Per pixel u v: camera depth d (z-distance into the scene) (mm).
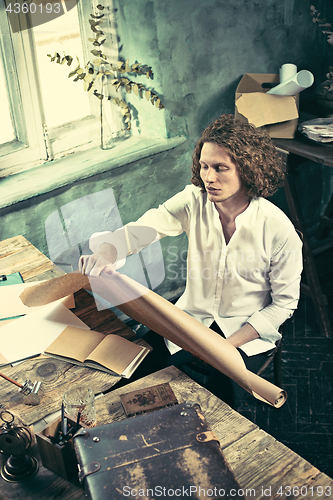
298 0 2820
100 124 2596
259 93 2527
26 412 1243
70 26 2332
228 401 1734
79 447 990
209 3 2482
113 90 2604
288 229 1702
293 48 2963
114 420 1212
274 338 1804
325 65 3164
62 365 1393
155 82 2527
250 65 2824
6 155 2354
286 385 2523
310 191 3572
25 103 2316
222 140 1547
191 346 1518
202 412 1125
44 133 2424
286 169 2580
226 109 2859
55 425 1084
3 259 1907
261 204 1725
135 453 973
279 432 2262
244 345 1784
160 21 2357
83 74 2402
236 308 1876
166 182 2789
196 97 2693
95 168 2412
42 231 2391
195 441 995
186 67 2568
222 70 2717
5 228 2268
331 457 2117
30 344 1449
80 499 1020
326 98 2689
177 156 2758
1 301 1613
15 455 1052
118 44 2514
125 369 1367
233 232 1771
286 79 2662
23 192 2217
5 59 2195
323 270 3297
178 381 1338
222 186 1607
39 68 2299
